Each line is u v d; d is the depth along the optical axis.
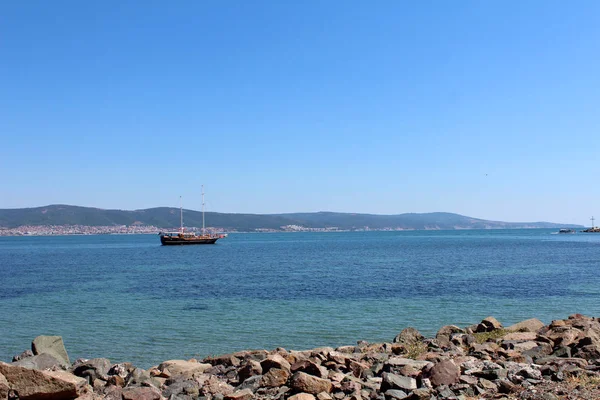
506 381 12.45
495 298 40.47
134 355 23.56
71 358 23.02
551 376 13.08
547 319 30.89
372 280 55.62
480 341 19.20
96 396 12.92
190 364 17.64
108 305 39.62
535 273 62.00
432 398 11.70
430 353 17.25
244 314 34.09
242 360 18.02
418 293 43.88
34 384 12.16
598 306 35.88
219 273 68.94
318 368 14.47
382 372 15.02
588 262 81.06
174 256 119.50
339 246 171.62
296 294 44.47
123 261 102.50
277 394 13.30
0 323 32.28
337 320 31.25
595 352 15.27
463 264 78.69
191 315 34.12
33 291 50.41
